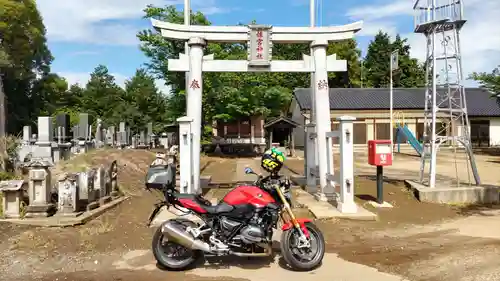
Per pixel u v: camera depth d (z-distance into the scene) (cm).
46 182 757
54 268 543
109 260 576
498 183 1370
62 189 764
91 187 842
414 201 1036
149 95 4425
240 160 2452
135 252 612
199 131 1028
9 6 3322
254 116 3011
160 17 2502
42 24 3894
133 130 4212
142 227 738
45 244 632
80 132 2327
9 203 747
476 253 609
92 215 778
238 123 3075
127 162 1513
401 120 3378
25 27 3628
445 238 710
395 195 1095
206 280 505
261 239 529
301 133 3784
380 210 932
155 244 538
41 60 4269
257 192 543
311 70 1074
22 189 764
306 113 3228
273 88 3041
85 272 529
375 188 1196
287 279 508
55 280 500
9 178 998
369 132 3384
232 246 536
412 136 2855
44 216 744
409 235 730
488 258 583
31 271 531
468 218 878
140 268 546
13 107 3897
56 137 2178
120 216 809
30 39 3697
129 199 976
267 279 508
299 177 1297
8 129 3578
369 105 3422
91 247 628
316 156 1124
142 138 3306
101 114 4553
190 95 1033
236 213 536
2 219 731
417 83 5244
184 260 542
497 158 2495
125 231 713
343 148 865
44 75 4341
